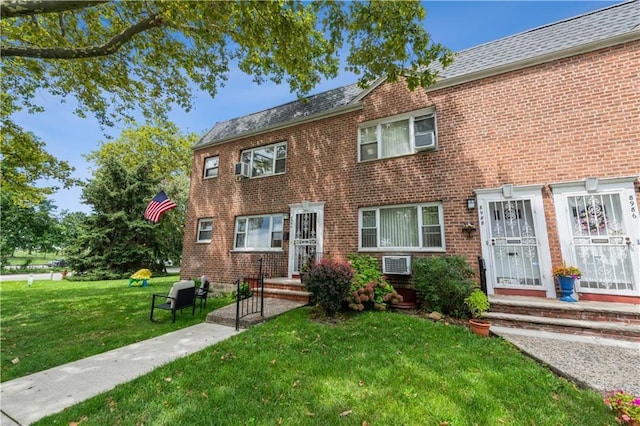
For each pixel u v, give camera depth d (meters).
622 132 6.00
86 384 3.42
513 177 6.89
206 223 11.98
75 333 5.50
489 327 5.04
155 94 8.76
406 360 3.88
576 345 4.43
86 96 8.49
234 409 2.80
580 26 7.21
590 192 6.09
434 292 6.23
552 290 6.15
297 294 7.77
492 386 3.21
